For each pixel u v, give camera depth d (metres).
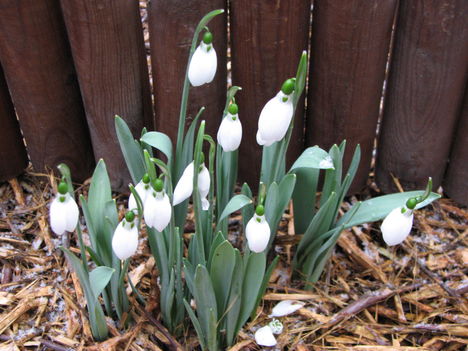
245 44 0.44
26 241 0.49
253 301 0.38
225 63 0.46
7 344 0.41
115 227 0.35
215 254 0.34
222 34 0.44
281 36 0.43
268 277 0.40
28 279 0.45
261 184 0.29
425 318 0.45
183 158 0.40
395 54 0.48
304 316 0.44
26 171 0.55
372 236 0.52
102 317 0.38
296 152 0.52
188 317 0.43
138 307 0.42
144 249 0.48
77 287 0.44
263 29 0.43
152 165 0.28
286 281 0.46
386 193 0.55
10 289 0.45
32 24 0.44
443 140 0.50
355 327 0.43
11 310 0.43
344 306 0.45
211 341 0.38
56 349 0.40
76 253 0.47
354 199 0.55
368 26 0.43
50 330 0.42
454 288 0.47
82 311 0.41
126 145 0.38
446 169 0.54
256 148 0.50
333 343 0.42
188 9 0.41
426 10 0.43
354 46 0.44
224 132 0.31
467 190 0.52
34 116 0.49
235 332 0.41
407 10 0.45
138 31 0.45
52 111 0.49
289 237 0.46
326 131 0.50
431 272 0.48
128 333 0.41
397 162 0.52
